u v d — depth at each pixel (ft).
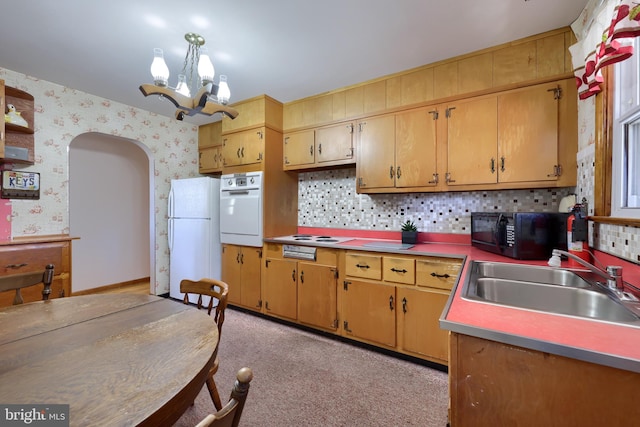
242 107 10.64
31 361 2.72
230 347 7.78
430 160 7.87
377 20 6.05
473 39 6.75
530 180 6.64
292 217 11.35
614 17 3.54
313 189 11.31
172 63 7.79
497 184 7.00
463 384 2.68
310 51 7.25
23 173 8.48
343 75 8.57
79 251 12.55
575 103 6.23
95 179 13.10
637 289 3.70
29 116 8.58
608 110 4.76
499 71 7.00
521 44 6.76
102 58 7.58
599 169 4.96
